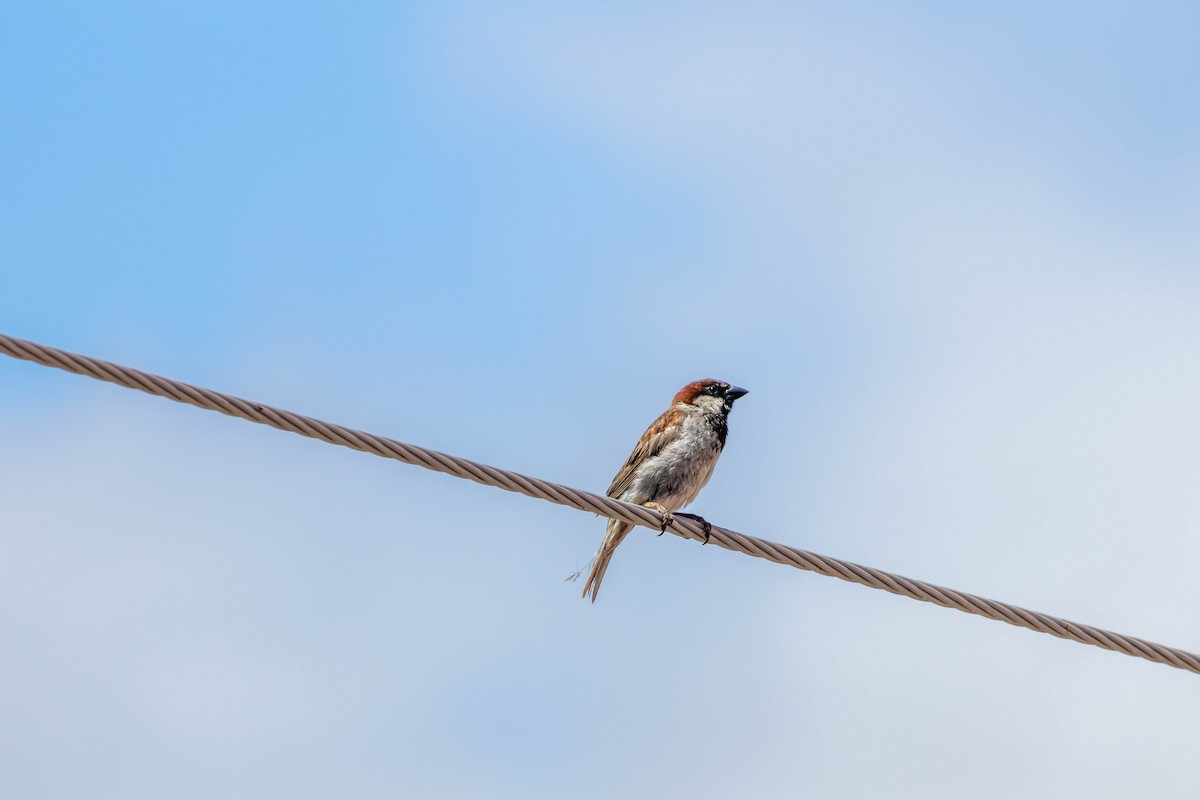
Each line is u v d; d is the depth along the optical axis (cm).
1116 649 1277
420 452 1113
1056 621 1263
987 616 1255
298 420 1054
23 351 938
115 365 977
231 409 1024
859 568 1246
